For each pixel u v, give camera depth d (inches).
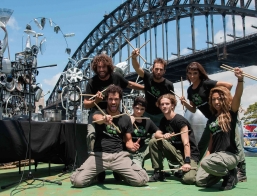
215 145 141.3
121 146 148.6
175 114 161.6
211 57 1439.5
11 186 144.6
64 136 184.4
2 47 273.9
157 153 157.3
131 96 324.5
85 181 139.6
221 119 137.6
